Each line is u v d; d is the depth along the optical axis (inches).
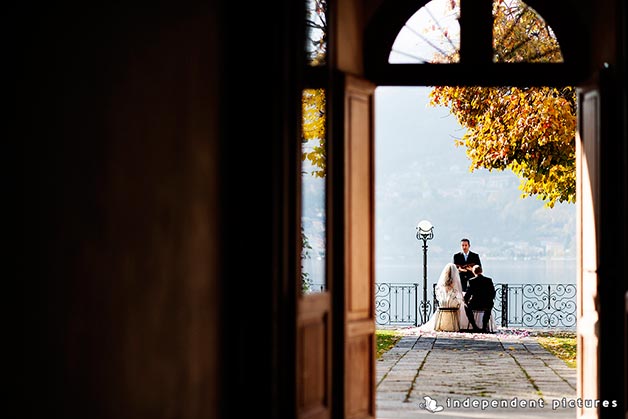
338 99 316.2
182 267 221.8
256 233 263.4
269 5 265.1
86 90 173.5
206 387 239.5
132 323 192.1
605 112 309.4
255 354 262.4
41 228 158.2
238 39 266.2
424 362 530.0
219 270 252.1
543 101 702.5
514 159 724.0
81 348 170.4
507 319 803.4
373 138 337.4
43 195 158.9
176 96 218.2
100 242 178.2
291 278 272.2
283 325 267.7
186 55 225.3
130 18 192.2
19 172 151.9
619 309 305.6
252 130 264.2
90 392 173.6
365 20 363.3
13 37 150.9
